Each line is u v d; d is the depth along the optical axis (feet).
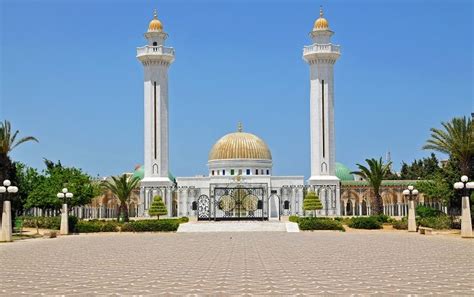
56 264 92.73
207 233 188.65
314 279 72.13
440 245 127.34
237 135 338.34
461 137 175.32
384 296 59.72
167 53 299.58
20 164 220.23
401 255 103.40
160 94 299.38
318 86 295.48
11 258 103.76
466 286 65.87
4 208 152.05
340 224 198.59
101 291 64.75
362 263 90.22
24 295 62.64
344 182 329.93
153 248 124.67
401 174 424.46
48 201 215.10
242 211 268.21
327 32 297.53
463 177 153.89
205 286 67.21
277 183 313.12
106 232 197.98
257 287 66.08
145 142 299.58
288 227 204.33
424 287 65.26
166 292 63.41
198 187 311.68
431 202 304.71
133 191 332.60
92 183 264.72
